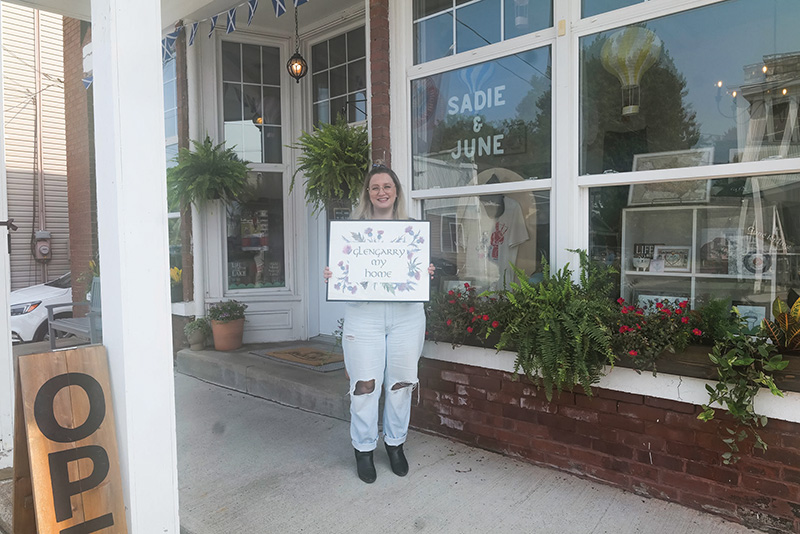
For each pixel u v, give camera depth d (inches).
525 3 123.4
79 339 279.1
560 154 117.1
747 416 85.4
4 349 119.8
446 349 127.6
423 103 141.6
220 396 171.6
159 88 72.0
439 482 109.0
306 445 130.4
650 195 110.4
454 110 136.1
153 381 72.6
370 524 94.7
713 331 96.1
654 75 107.8
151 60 71.0
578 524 92.8
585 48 115.3
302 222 218.5
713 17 100.9
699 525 91.6
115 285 70.1
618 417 104.0
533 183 122.6
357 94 203.0
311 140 154.9
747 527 90.7
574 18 114.5
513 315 111.7
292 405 160.1
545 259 115.3
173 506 75.2
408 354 108.9
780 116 95.7
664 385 96.6
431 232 142.6
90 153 280.1
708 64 102.0
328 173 147.8
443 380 130.3
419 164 143.4
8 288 120.0
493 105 129.1
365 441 110.7
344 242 105.3
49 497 65.8
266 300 216.7
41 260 406.6
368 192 113.0
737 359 85.7
